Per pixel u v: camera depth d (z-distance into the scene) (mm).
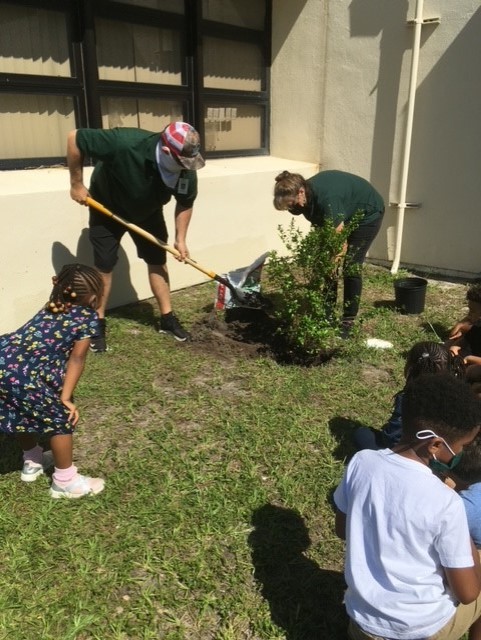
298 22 6973
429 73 6270
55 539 2586
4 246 4406
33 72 5000
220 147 6965
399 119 6566
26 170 5070
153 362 4301
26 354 2592
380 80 6594
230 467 3109
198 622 2213
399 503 1706
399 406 2945
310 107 7176
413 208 6762
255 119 7398
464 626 1860
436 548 1686
